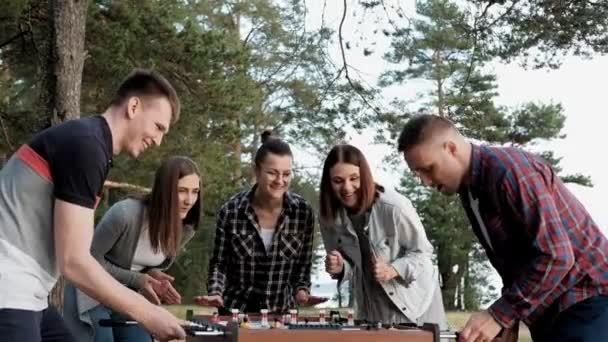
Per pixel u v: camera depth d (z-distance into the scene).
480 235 3.11
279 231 4.42
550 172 2.99
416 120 3.05
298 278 4.56
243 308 4.49
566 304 2.97
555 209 2.88
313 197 21.38
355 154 3.97
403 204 4.01
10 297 2.69
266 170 4.28
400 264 3.94
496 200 2.93
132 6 12.22
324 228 4.20
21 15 9.83
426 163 3.00
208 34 12.47
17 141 10.54
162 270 4.44
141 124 2.89
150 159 14.20
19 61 10.94
